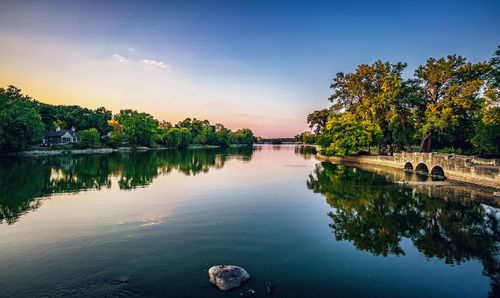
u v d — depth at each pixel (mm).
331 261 14117
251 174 46062
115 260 13797
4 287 11375
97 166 54250
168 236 17172
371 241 16984
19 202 25750
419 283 12250
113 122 144875
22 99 85312
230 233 17828
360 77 71750
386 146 81250
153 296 10680
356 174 47031
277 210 23594
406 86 63812
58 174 43062
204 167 55688
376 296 11141
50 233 17656
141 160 69062
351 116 73938
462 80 55438
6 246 15570
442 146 73875
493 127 44812
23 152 79500
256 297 10695
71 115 131750
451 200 27562
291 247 15773
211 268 12141
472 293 11578
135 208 23812
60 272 12594
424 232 18672
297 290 11336
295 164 65062
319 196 29234
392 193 30875
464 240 17375
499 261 14484
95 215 21656
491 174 33031
